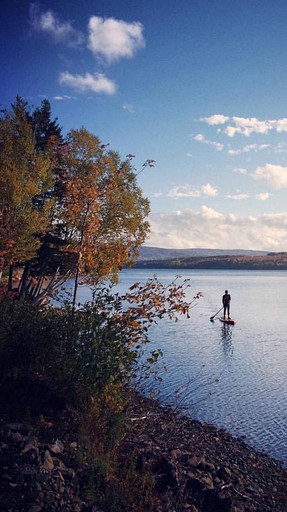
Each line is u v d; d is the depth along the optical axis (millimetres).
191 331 32875
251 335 31328
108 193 15969
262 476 10297
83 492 6590
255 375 19594
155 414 12555
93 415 8531
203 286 104688
